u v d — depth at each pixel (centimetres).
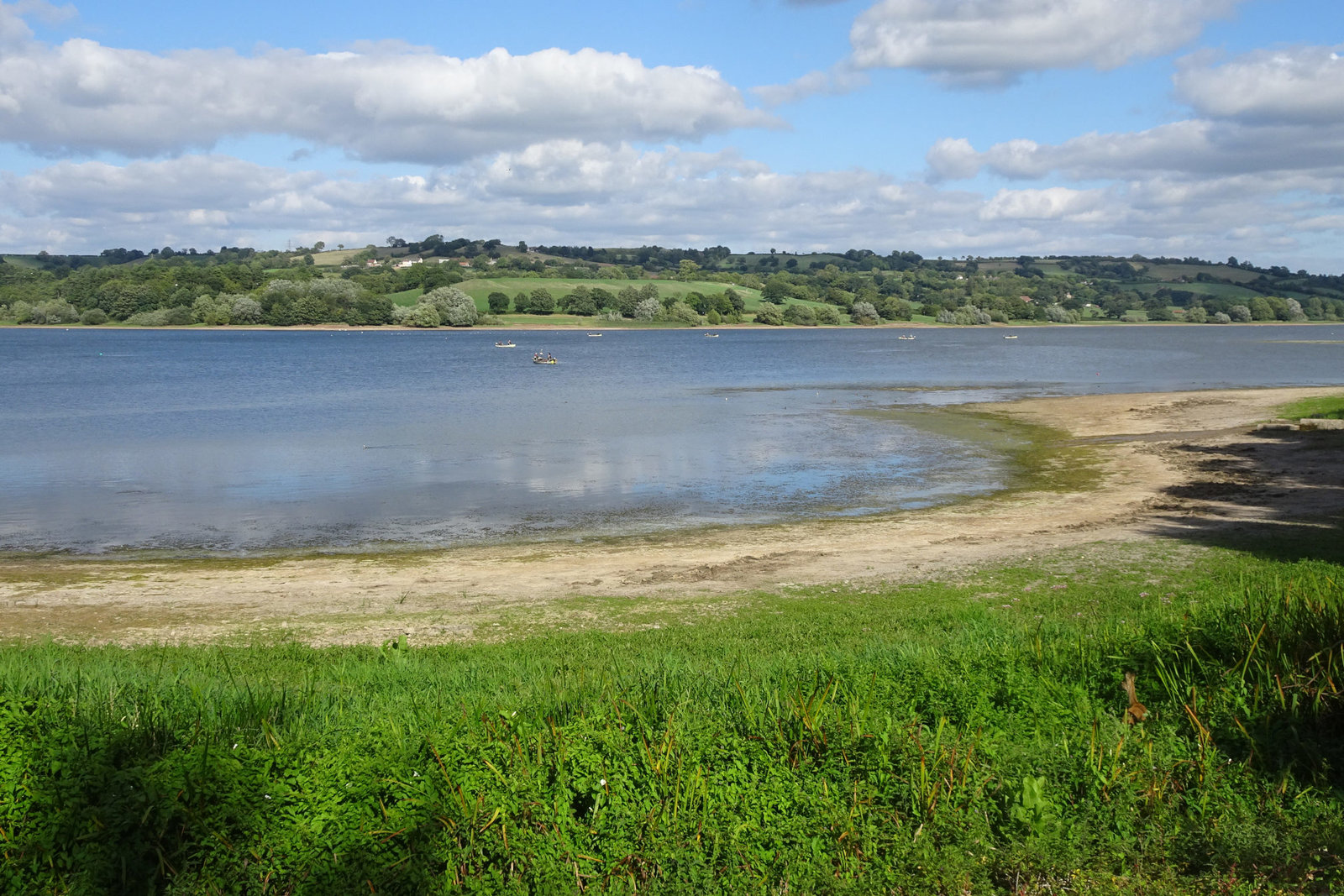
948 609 1439
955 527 2305
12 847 504
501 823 527
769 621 1430
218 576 1925
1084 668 793
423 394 6638
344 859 510
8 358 10950
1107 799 585
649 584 1795
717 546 2158
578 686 784
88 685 811
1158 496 2550
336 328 18875
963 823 550
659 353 12475
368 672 1075
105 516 2581
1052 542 2028
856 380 7488
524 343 15062
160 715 642
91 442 4128
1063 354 11588
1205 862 550
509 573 1923
